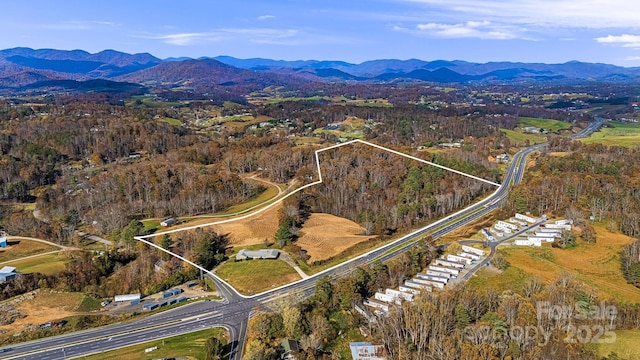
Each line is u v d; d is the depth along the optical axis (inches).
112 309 4749.0
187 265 5359.3
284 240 5861.2
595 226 6530.5
